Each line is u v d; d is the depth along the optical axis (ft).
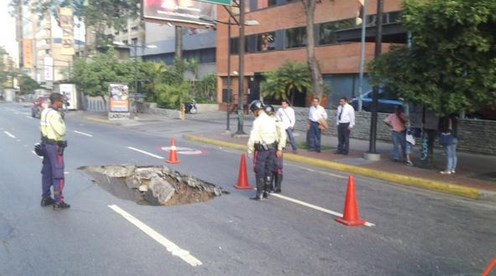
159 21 77.77
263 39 123.03
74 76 142.10
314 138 51.96
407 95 35.91
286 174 39.88
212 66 164.14
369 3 88.58
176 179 35.65
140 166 41.75
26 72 396.37
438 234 22.62
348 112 49.08
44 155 26.08
